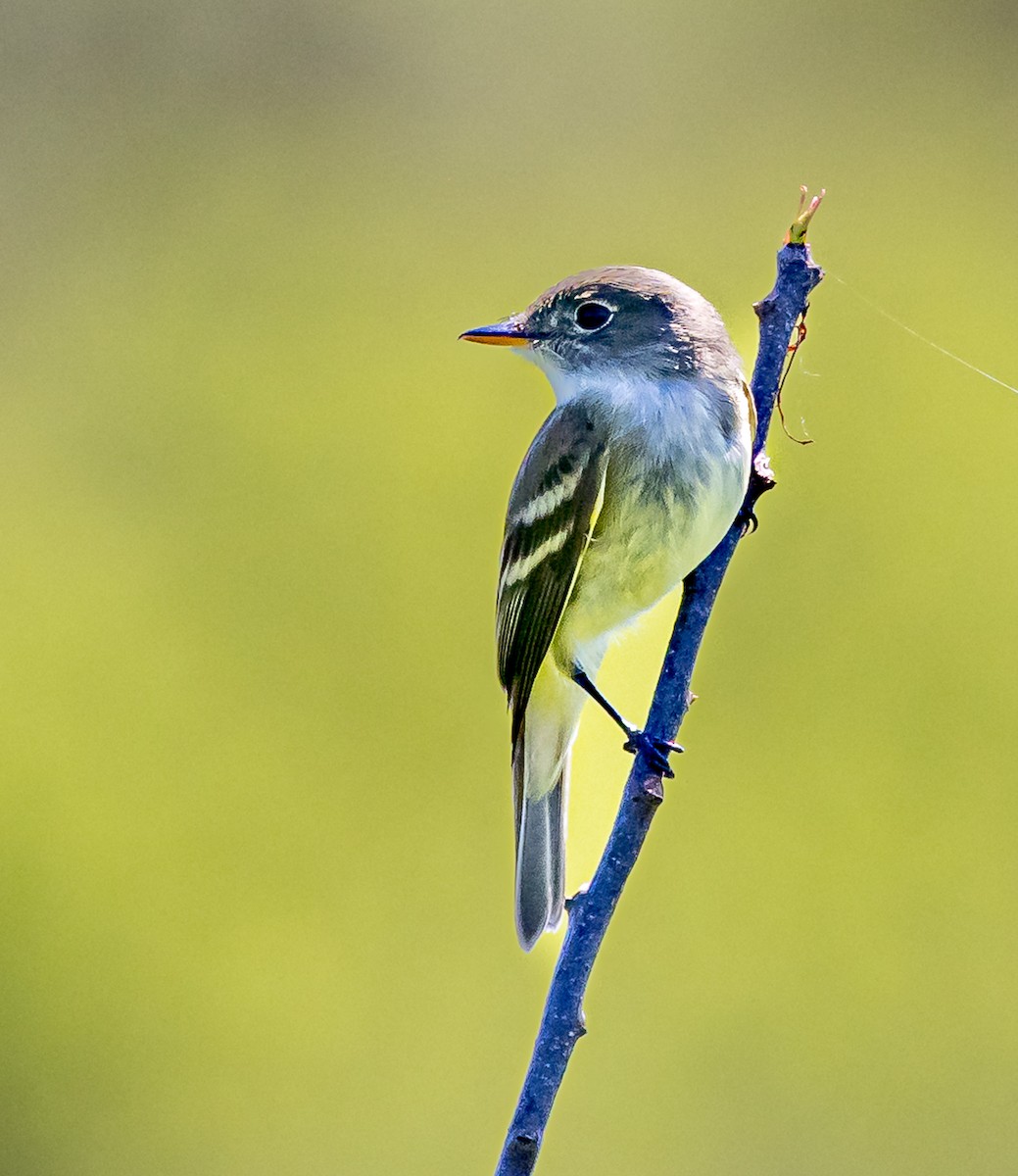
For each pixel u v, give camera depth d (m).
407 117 14.77
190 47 14.95
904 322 13.52
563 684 5.88
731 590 10.79
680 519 5.66
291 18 14.76
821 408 11.40
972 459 11.26
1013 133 14.27
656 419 5.71
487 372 13.20
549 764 5.84
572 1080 9.55
